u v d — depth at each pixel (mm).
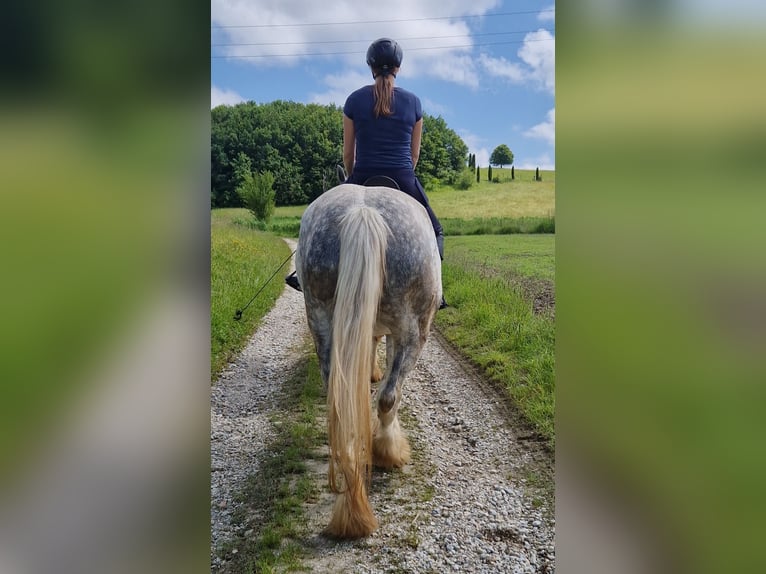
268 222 21844
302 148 31484
